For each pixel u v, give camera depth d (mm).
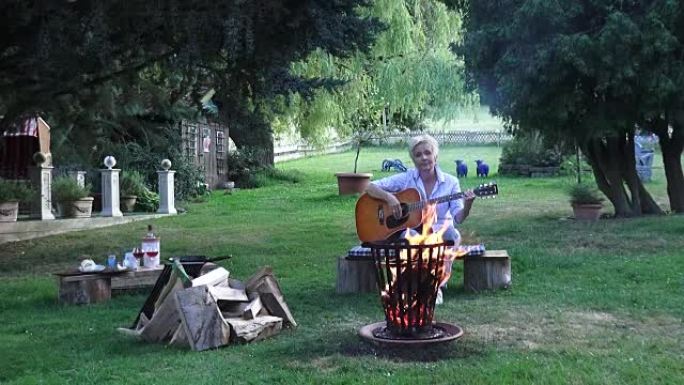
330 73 21328
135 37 9562
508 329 6535
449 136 46719
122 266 8758
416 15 24516
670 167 15430
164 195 19125
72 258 12242
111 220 17062
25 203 16375
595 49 12539
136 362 5809
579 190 15000
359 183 21938
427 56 24234
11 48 10109
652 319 6832
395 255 5809
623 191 15211
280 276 9766
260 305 6746
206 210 19797
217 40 9375
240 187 28000
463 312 7223
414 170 7523
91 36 9148
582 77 13359
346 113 25125
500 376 5129
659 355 5645
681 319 6805
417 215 7176
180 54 9281
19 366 5820
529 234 12836
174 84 13688
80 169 19922
